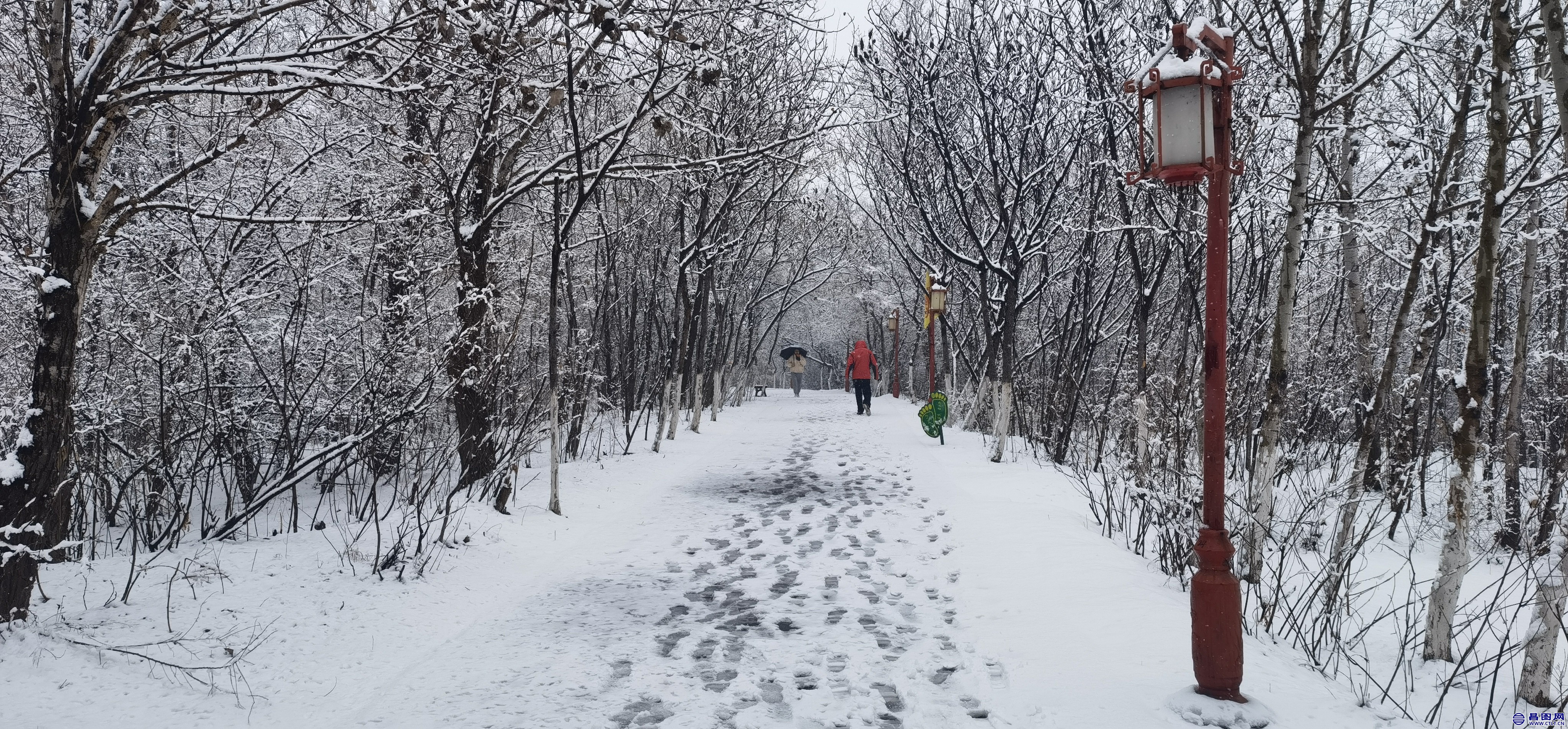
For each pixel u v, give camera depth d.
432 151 9.38
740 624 5.94
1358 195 10.35
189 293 8.12
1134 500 8.40
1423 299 11.88
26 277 6.90
